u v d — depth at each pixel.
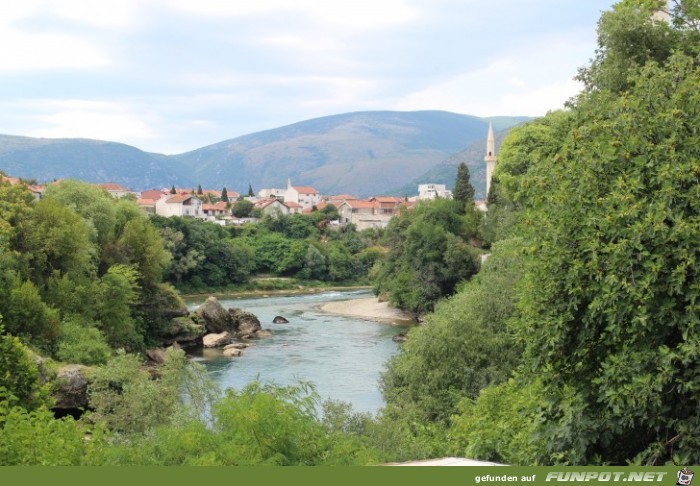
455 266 88.12
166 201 187.00
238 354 60.28
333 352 60.66
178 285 121.38
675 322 10.17
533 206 13.62
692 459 9.97
